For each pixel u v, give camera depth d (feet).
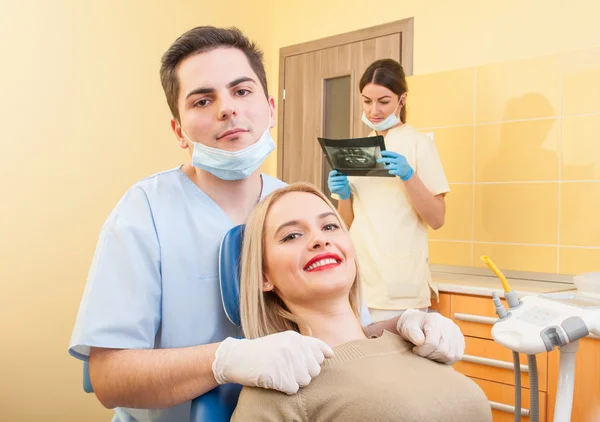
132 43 9.56
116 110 9.33
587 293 4.38
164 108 10.05
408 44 9.55
